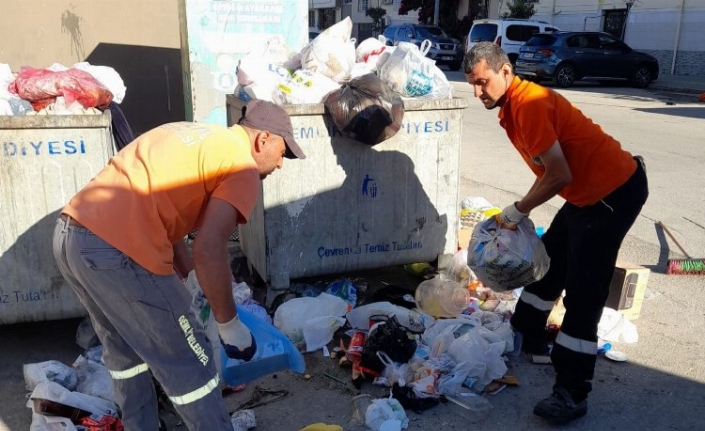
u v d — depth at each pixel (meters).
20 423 3.02
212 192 2.26
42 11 7.10
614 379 3.49
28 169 3.35
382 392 3.32
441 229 4.34
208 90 6.07
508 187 7.38
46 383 2.98
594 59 19.80
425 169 4.18
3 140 3.28
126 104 7.53
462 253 4.47
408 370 3.38
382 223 4.18
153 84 7.60
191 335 2.32
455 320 3.78
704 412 3.20
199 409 2.34
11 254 3.43
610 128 11.28
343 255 4.15
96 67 4.25
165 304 2.24
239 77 3.98
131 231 2.19
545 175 3.02
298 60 4.31
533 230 3.44
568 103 3.10
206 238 2.15
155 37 7.49
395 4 43.06
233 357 2.41
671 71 23.88
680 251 5.44
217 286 2.17
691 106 14.95
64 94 3.44
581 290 3.04
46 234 3.45
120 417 2.97
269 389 3.34
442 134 4.16
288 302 3.85
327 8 54.12
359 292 4.36
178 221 2.27
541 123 2.92
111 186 2.24
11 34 7.06
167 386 2.32
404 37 28.47
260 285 4.44
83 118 3.34
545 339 3.74
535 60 20.17
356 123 3.76
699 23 22.59
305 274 4.11
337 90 3.85
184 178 2.23
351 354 3.49
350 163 4.00
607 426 3.08
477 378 3.34
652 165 8.38
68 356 3.64
